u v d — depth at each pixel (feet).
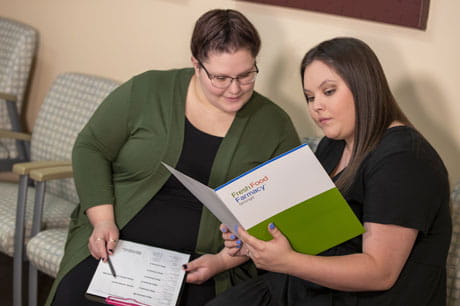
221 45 6.09
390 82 7.51
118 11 10.03
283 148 6.95
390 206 4.95
